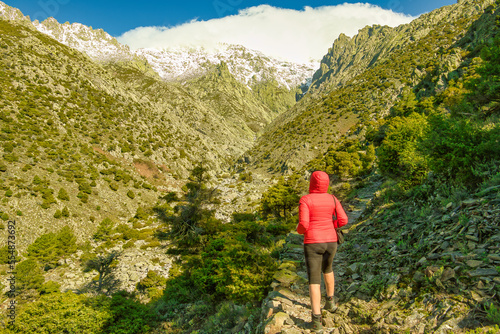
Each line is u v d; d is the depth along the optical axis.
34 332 11.38
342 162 42.16
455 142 5.64
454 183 5.35
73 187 50.94
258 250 6.39
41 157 53.16
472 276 2.60
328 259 3.18
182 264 20.81
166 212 25.02
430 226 4.32
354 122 100.81
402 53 138.88
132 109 104.62
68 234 36.91
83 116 77.56
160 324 9.97
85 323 11.18
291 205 31.73
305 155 90.25
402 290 3.12
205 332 6.10
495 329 1.98
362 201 18.77
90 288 25.34
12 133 54.59
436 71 67.75
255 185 79.94
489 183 4.39
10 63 78.56
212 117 193.00
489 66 10.64
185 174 86.69
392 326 2.67
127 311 11.83
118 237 41.75
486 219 3.38
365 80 129.88
